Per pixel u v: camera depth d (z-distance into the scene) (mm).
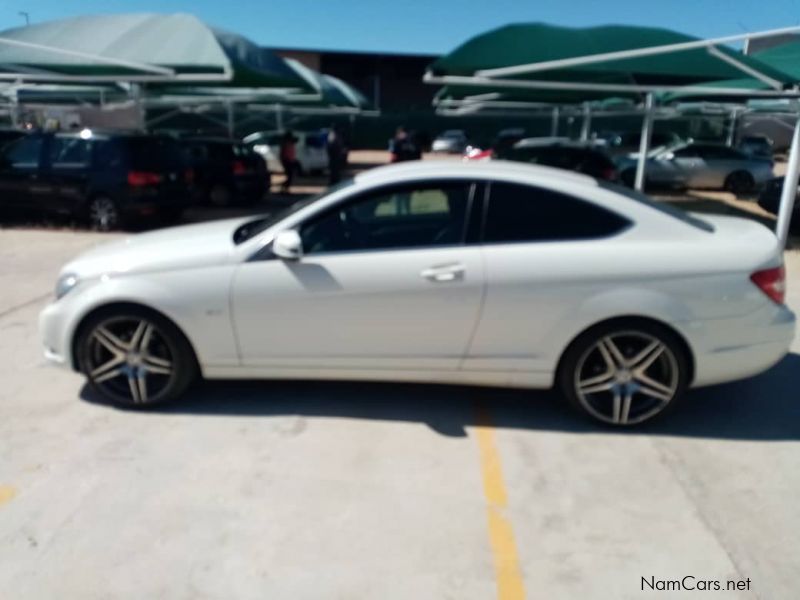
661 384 3656
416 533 2826
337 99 22172
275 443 3562
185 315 3693
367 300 3596
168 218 11305
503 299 3535
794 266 8250
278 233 3691
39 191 10344
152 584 2510
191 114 27094
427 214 3689
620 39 8859
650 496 3121
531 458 3453
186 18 10602
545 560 2676
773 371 4652
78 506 2979
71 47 10422
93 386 3945
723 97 12781
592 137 26016
